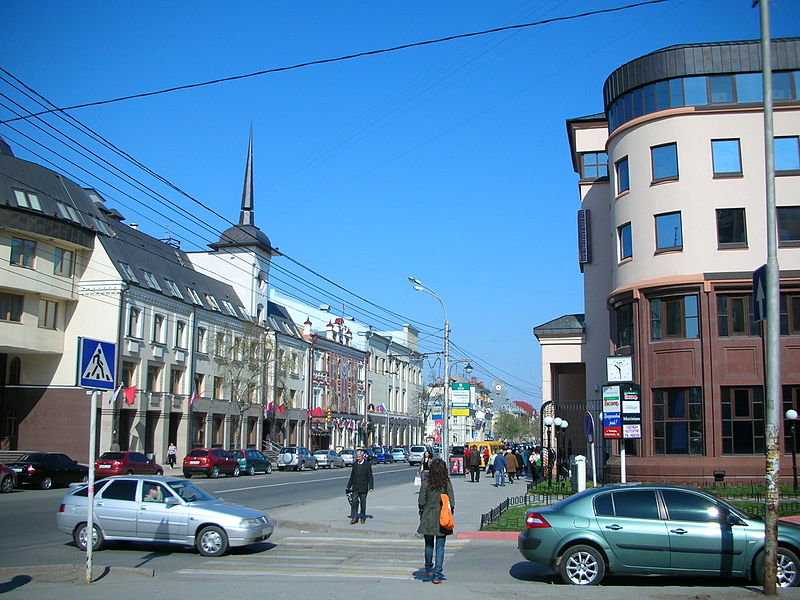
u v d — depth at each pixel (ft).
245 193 210.59
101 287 144.46
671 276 95.81
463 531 60.64
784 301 93.56
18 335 132.98
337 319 261.24
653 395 95.91
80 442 138.72
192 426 167.63
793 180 95.45
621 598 33.63
